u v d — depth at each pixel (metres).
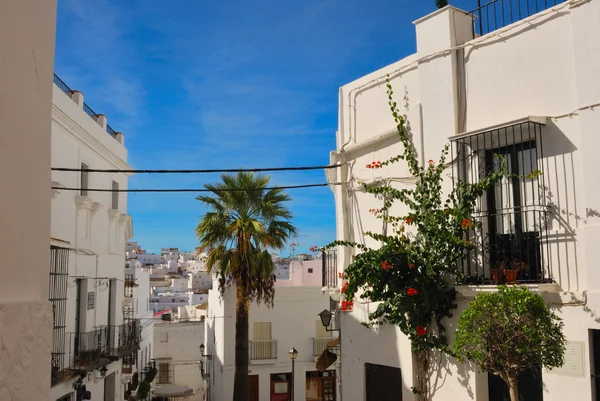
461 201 8.74
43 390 1.91
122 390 21.16
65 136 14.77
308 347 26.61
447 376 9.09
